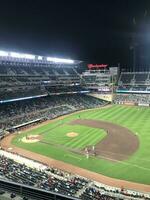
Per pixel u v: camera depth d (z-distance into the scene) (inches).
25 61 4384.8
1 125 2906.0
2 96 3459.6
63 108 3993.6
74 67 5625.0
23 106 3631.9
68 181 1480.1
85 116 3617.1
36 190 447.8
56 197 432.5
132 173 1737.2
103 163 1921.8
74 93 4849.9
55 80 4608.8
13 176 1430.9
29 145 2364.7
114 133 2691.9
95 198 1241.4
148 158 1983.3
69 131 2805.1
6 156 1987.0
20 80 3966.5
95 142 2397.9
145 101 4611.2
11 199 435.8
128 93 4987.7
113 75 5054.1
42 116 3474.4
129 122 3174.2
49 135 2672.2
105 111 3973.9
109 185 1562.5
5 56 3959.2
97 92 5034.5
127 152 2127.2
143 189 1502.2
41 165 1813.5
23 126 3070.9
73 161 1972.2
